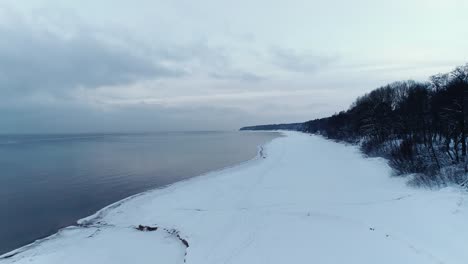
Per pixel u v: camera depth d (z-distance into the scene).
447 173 17.56
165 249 12.75
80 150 62.88
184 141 100.31
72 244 13.77
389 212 13.57
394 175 21.72
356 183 21.64
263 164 35.88
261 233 12.56
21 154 54.19
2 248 13.97
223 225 14.13
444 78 36.69
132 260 11.98
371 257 9.66
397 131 37.84
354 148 45.38
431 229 10.85
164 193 22.41
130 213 17.83
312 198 17.91
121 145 80.75
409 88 51.62
